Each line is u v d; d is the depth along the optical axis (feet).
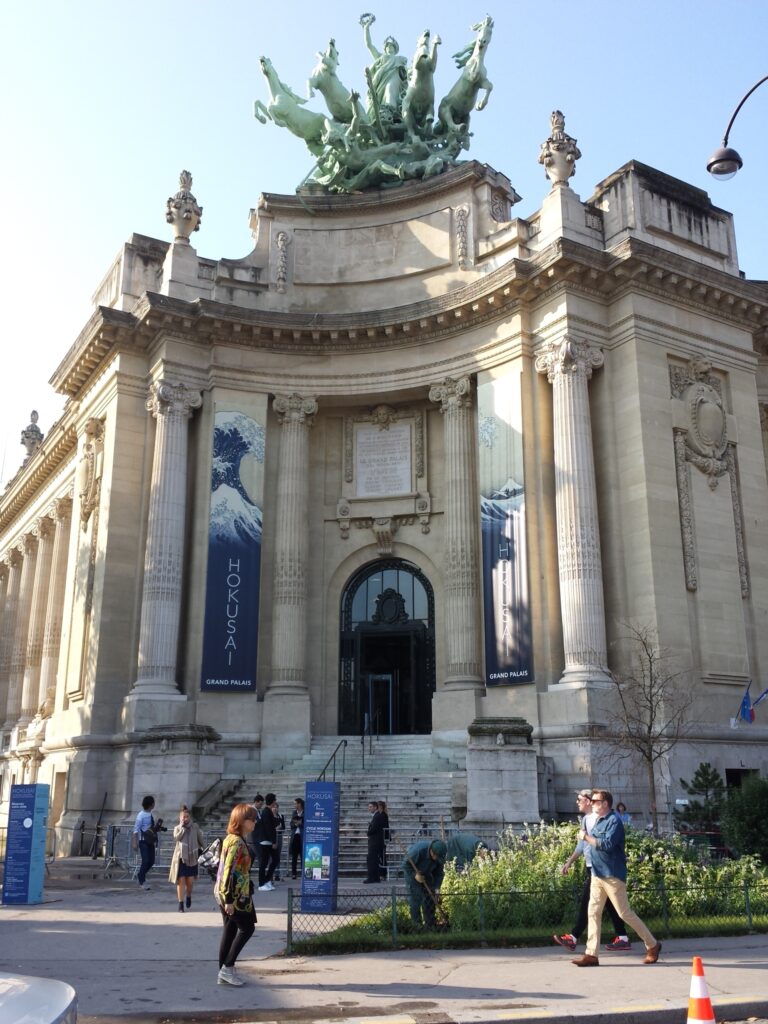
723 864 68.13
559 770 103.55
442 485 136.05
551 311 120.06
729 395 125.59
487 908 54.65
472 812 90.27
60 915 64.08
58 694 143.54
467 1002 36.88
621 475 115.96
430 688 132.16
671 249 124.47
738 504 121.90
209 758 105.09
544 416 119.96
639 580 111.45
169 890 79.10
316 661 133.28
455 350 130.52
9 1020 15.43
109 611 125.90
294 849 86.02
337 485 140.46
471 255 133.90
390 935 51.55
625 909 45.27
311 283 140.87
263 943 52.42
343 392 135.85
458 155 152.15
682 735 104.37
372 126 153.58
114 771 118.42
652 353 118.52
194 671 122.01
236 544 126.52
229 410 130.93
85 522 140.36
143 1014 35.55
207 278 136.98
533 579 114.42
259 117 157.99
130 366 134.31
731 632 115.14
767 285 138.72
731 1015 36.29
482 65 153.58
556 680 112.16
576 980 41.16
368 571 139.33
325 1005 36.73
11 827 72.23
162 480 126.00
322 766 117.08
